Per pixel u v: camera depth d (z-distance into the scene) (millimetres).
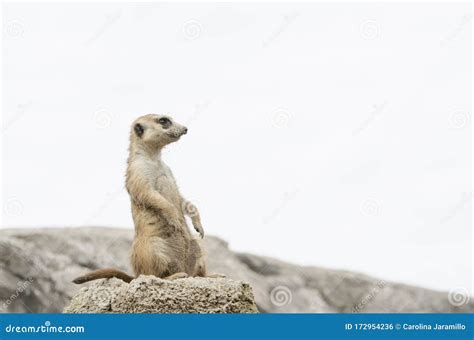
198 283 14680
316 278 36750
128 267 32781
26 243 33031
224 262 35031
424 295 36094
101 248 33562
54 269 32688
